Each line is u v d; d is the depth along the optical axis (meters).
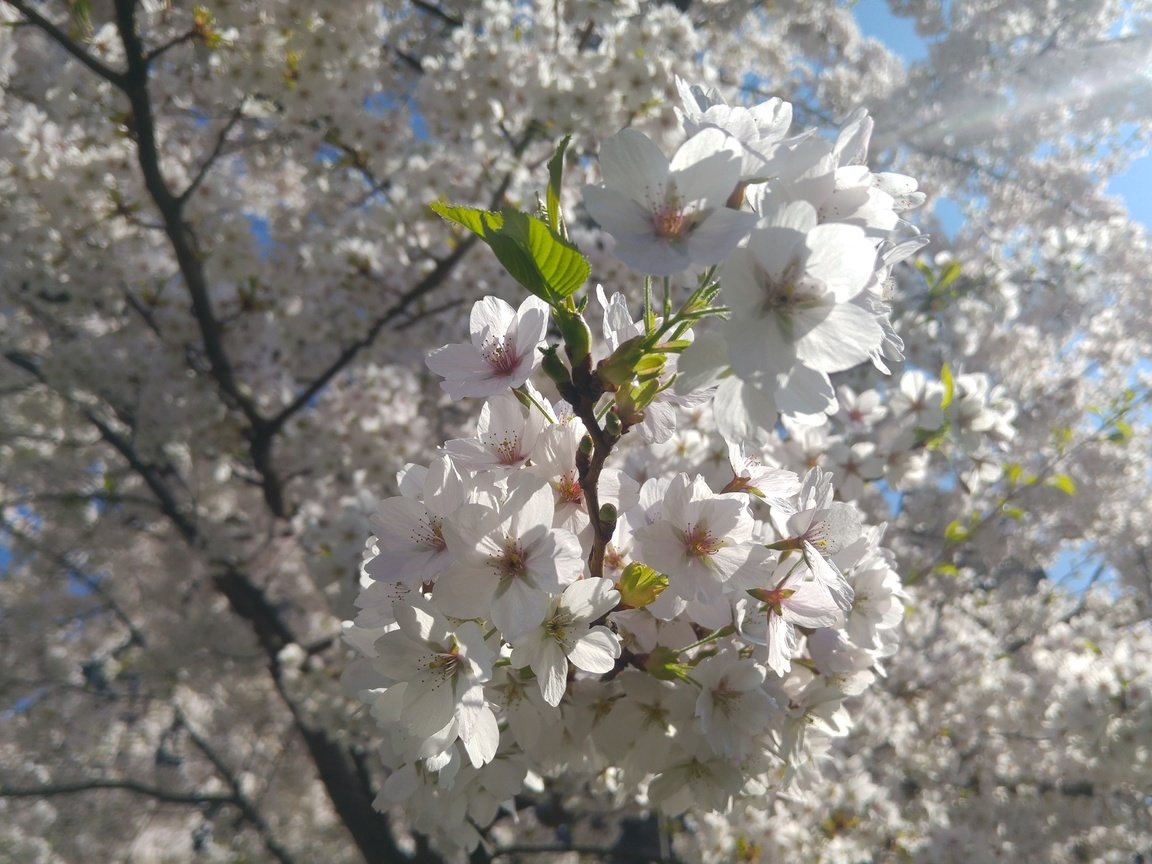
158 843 10.34
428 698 1.63
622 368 1.47
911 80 12.06
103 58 5.61
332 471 6.57
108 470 7.12
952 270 8.13
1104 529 9.52
